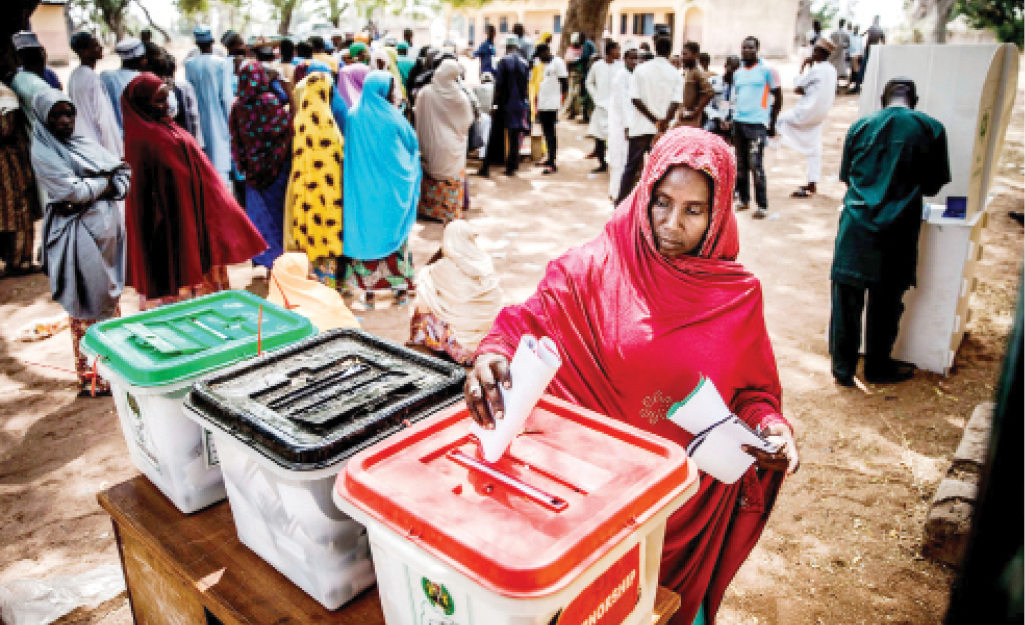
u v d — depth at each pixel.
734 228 1.86
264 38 7.21
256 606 1.68
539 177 10.21
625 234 1.90
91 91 6.04
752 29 31.42
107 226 4.14
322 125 5.29
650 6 33.03
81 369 4.38
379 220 5.40
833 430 4.03
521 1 36.50
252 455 1.59
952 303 4.45
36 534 3.23
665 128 7.76
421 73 9.52
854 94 18.03
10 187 6.30
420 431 1.51
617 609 1.41
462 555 1.18
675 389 1.82
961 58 4.33
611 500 1.30
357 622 1.63
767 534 3.22
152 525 1.96
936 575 2.96
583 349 1.85
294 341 2.11
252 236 4.70
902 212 4.04
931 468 3.66
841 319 4.38
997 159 4.63
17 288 6.28
